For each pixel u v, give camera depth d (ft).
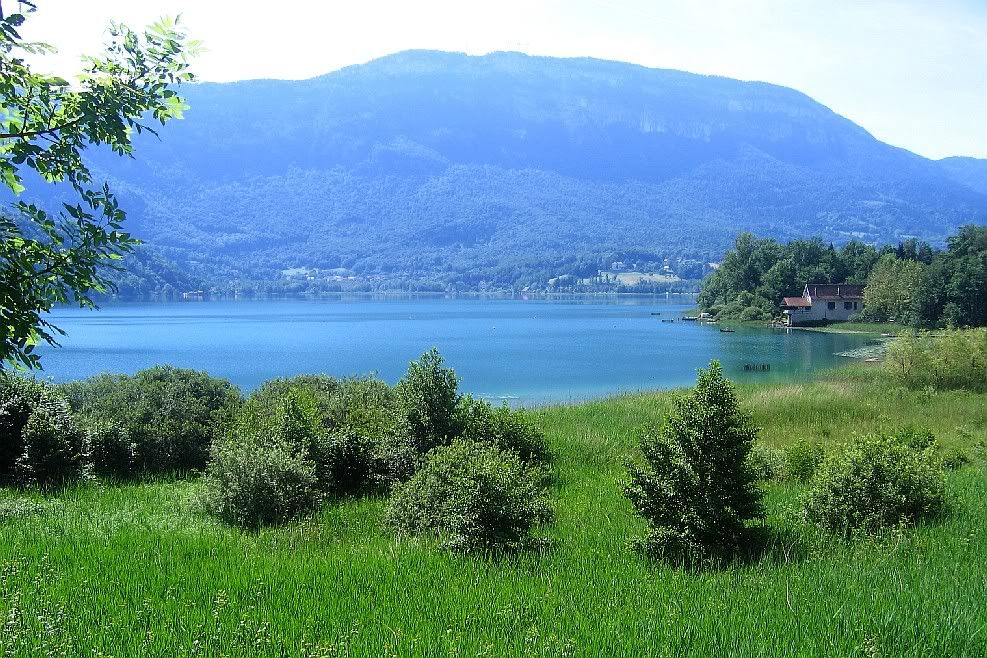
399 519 39.06
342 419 55.57
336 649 20.93
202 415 59.67
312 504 43.42
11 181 19.52
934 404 92.73
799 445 56.90
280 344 278.05
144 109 20.04
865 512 38.06
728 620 24.50
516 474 40.37
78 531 35.24
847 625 23.52
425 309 634.84
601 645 22.04
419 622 23.79
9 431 48.67
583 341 295.07
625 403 99.86
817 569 31.40
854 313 383.45
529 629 23.38
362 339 305.53
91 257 19.44
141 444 55.16
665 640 22.52
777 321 391.45
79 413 55.67
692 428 34.42
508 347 268.00
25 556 29.50
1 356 18.13
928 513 39.09
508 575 30.73
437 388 52.70
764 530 36.04
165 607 24.04
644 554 34.50
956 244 342.03
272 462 42.42
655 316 499.92
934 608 24.81
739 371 183.93
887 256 379.76
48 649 19.93
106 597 24.81
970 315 291.17
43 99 18.83
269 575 28.43
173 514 41.47
